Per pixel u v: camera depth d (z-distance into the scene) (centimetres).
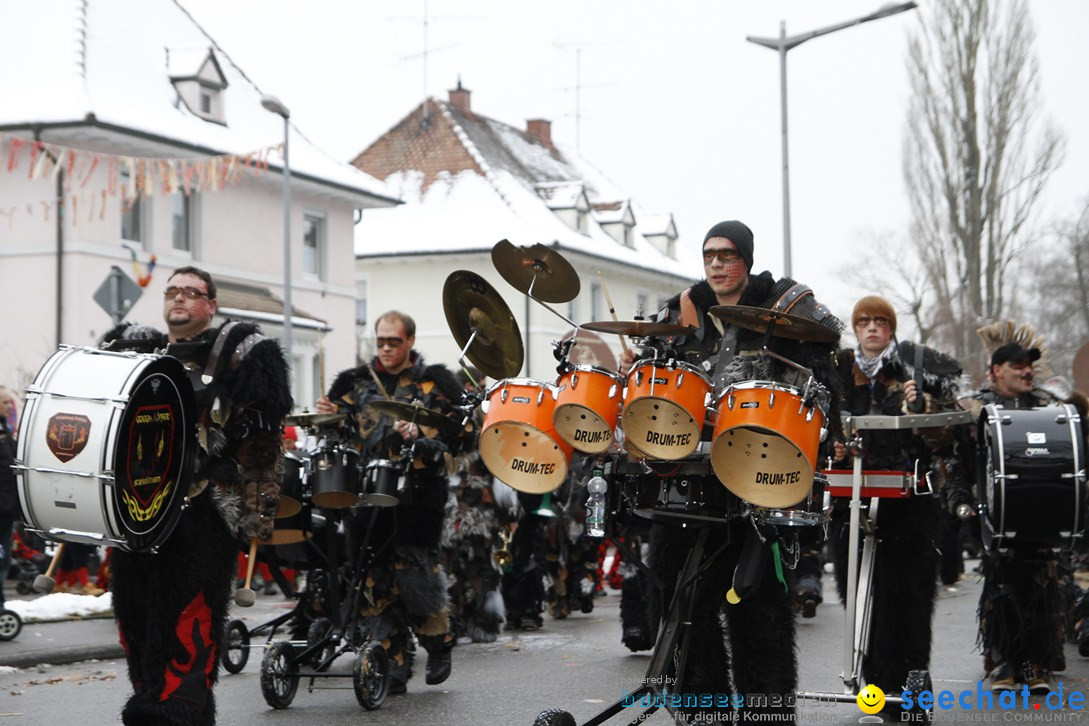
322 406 856
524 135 5762
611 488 569
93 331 2856
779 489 516
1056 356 5206
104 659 1059
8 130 2781
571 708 791
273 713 788
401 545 833
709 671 578
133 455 540
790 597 568
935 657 1001
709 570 573
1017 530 751
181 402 561
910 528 717
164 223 3056
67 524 544
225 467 577
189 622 568
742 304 572
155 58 3216
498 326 663
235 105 3444
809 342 558
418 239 4744
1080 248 5219
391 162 5072
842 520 756
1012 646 839
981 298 4472
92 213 2733
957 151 4509
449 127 5122
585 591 1399
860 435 722
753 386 512
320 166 3544
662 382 513
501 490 1147
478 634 1141
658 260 5572
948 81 4500
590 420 538
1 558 1126
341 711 791
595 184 5912
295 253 3541
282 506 761
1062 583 1026
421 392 853
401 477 817
